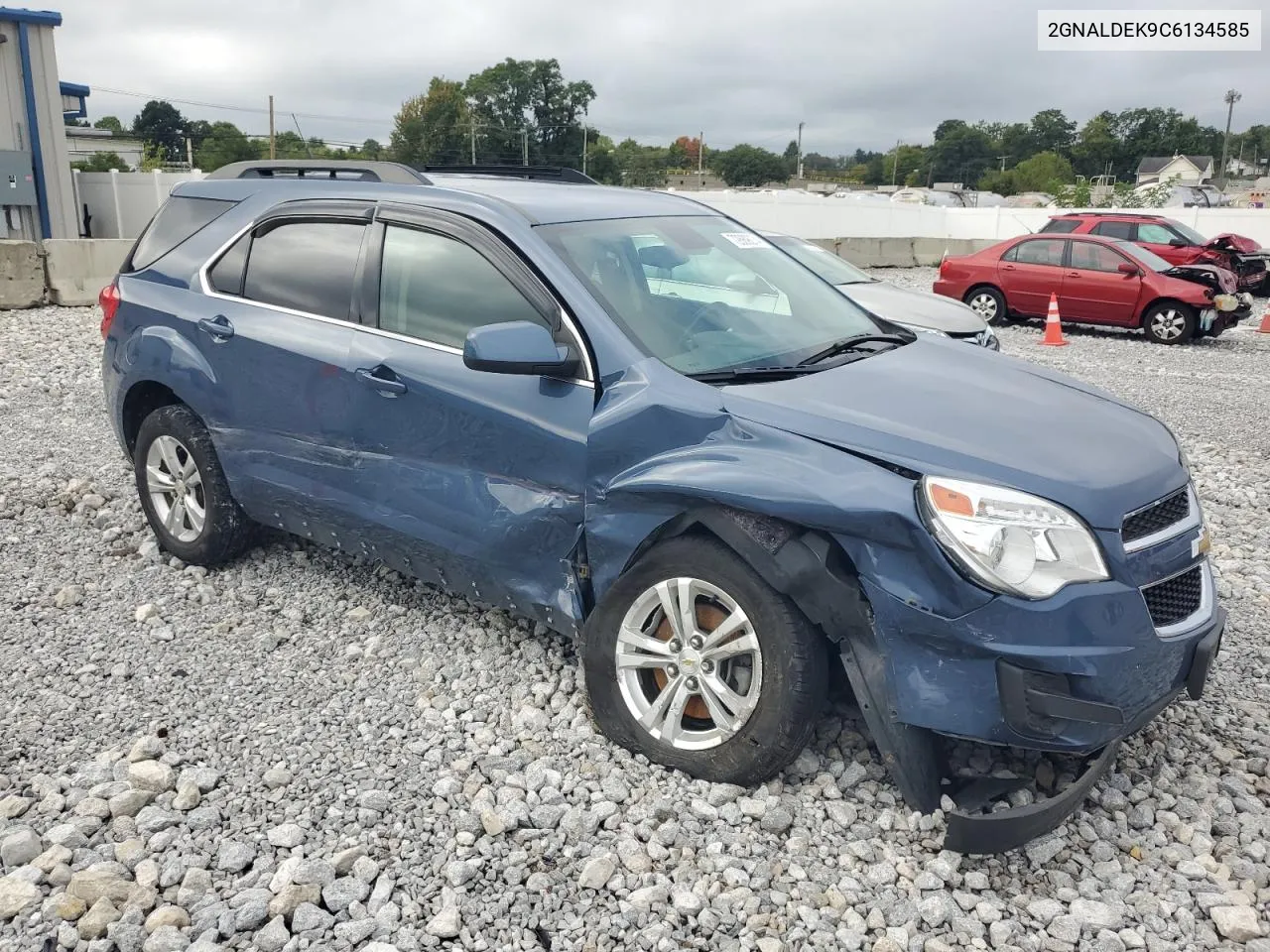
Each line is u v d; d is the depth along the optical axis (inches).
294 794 132.9
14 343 424.2
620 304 144.7
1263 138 5841.5
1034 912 114.3
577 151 3860.7
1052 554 115.3
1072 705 113.8
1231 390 439.5
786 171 5536.4
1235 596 205.8
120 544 212.1
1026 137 6077.8
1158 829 129.0
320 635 177.0
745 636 127.7
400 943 107.7
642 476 131.9
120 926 109.0
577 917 112.6
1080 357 537.0
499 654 169.9
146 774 133.0
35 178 828.0
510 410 144.7
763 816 126.6
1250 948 109.4
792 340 155.1
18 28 800.3
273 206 182.9
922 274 959.0
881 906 114.6
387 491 161.5
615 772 136.5
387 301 162.2
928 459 120.0
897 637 119.0
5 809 127.6
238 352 179.0
